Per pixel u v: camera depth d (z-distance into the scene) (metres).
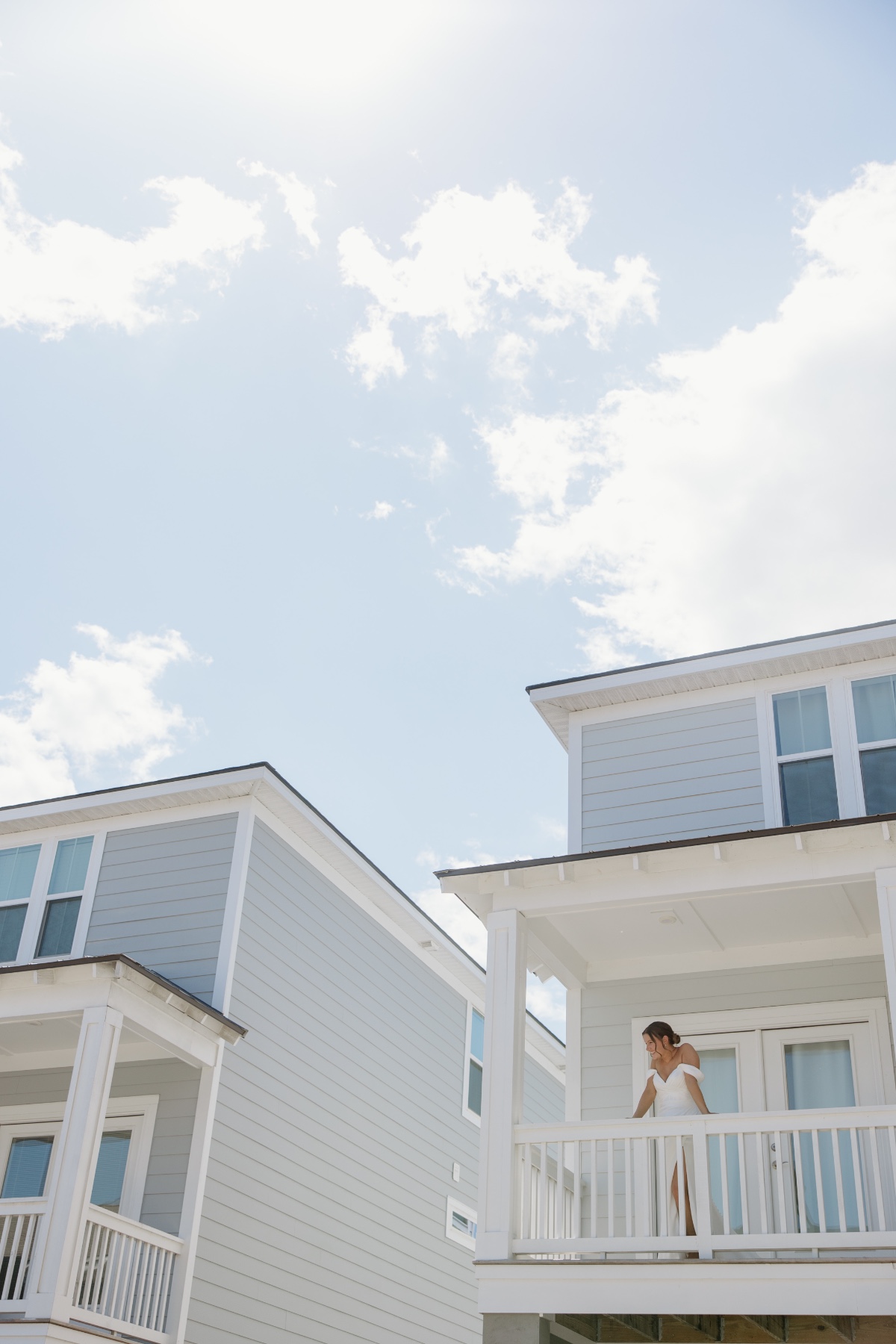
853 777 10.28
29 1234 8.57
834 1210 8.51
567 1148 10.34
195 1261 10.02
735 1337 7.25
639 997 9.95
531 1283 7.04
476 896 8.86
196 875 12.41
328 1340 11.79
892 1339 6.61
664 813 10.86
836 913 9.05
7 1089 12.03
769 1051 9.32
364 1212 12.95
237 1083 11.20
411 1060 14.66
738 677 11.12
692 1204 7.86
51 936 12.74
